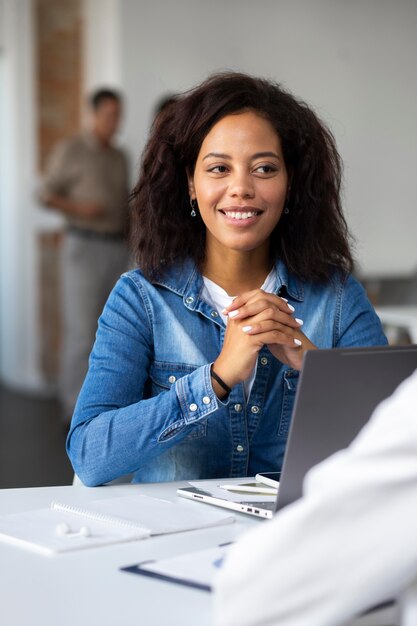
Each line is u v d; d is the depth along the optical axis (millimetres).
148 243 2088
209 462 2010
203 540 1524
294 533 933
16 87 7004
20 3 6926
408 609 983
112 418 1876
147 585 1297
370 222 7191
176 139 2055
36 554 1429
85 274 6211
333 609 937
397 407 903
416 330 4492
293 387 2031
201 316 2064
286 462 1437
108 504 1704
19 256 7309
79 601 1237
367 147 7172
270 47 6887
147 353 2039
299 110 2066
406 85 7293
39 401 7023
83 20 6914
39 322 7344
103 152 6230
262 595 947
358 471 906
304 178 2102
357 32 7098
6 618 1176
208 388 1836
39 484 4828
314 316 2135
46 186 6191
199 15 6699
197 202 2070
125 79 6547
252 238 1991
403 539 911
